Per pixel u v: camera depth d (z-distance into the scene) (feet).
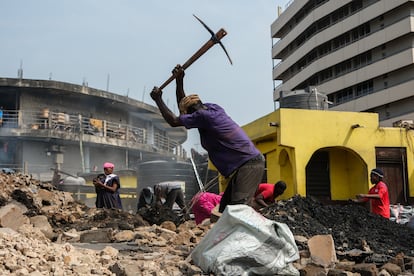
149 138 134.92
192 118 18.11
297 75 183.93
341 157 59.16
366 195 30.89
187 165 71.77
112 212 34.45
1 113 105.91
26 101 108.99
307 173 58.39
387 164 57.67
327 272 16.74
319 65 170.40
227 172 18.19
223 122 18.16
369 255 20.77
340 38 167.12
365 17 154.71
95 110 119.34
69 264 15.88
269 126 57.16
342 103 165.27
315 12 171.22
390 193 57.16
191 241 23.61
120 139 118.62
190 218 37.55
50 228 26.12
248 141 18.37
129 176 93.91
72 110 115.24
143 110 126.31
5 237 17.29
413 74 145.89
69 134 108.99
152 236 25.30
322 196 58.34
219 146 18.21
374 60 155.94
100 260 17.13
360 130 57.00
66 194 38.88
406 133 58.39
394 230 27.25
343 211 28.55
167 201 45.09
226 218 16.07
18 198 34.35
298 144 55.01
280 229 16.24
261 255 15.67
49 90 109.50
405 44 147.13
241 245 15.70
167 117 18.67
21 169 103.55
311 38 173.37
